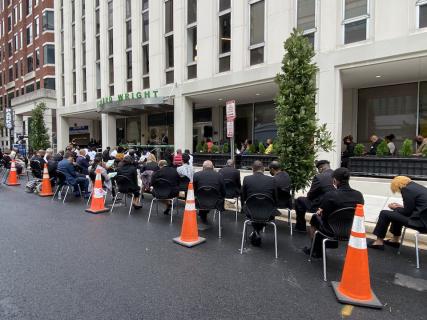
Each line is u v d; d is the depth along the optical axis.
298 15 11.60
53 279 3.81
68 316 3.00
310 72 6.99
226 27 13.96
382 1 9.66
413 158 8.63
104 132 21.05
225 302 3.31
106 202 8.96
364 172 9.65
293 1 11.68
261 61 12.77
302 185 7.14
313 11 11.22
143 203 8.80
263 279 3.90
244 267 4.27
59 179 9.18
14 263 4.30
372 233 5.65
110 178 8.90
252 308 3.20
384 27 9.66
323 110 10.84
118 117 23.03
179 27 15.64
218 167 14.05
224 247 5.11
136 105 16.34
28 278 3.83
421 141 10.30
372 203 8.03
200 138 19.25
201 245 5.19
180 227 6.25
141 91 17.80
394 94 12.37
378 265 4.38
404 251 4.93
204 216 6.79
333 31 10.63
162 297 3.40
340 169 4.13
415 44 9.05
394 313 3.15
